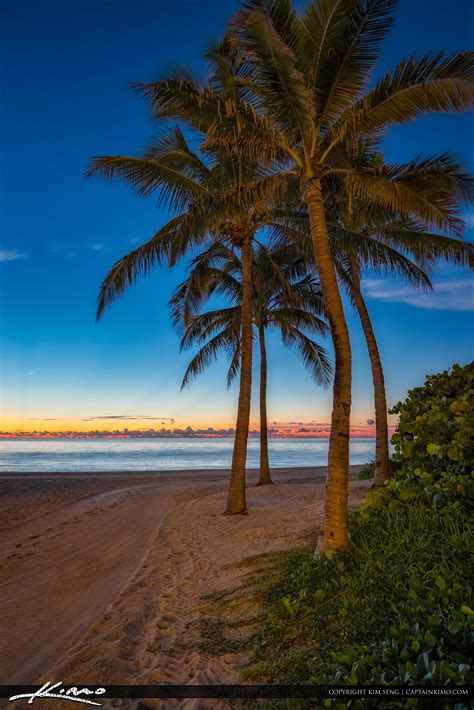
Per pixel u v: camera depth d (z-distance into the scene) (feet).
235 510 34.53
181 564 23.08
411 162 23.32
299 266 49.93
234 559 21.13
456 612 9.18
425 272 39.91
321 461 178.70
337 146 23.29
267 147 21.85
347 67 20.83
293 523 26.84
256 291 53.52
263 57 18.22
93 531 34.71
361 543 15.57
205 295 48.78
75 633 15.11
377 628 10.67
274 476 79.92
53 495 57.47
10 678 12.12
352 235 29.55
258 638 12.55
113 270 30.99
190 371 55.06
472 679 7.50
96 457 197.88
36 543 31.07
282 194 27.09
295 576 15.60
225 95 23.71
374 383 37.55
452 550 11.91
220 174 33.68
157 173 31.07
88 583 21.04
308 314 52.06
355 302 40.04
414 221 35.88
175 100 25.82
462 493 13.37
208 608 15.92
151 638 13.97
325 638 11.29
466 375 16.67
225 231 36.55
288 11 19.48
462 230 22.61
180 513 38.96
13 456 196.34
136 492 58.80
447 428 14.92
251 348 37.01
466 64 18.10
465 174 23.25
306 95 18.85
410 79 19.12
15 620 16.61
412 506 15.06
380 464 35.94
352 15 19.47
